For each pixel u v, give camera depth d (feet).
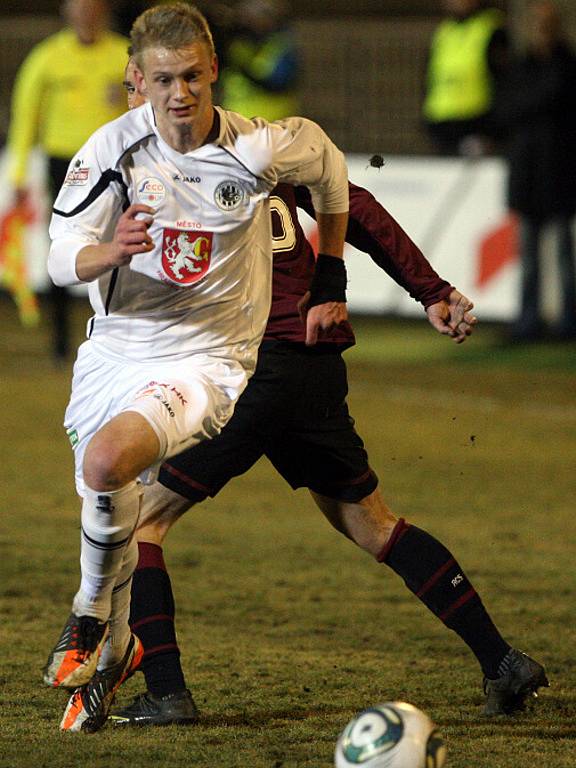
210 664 58.29
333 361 51.42
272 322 50.83
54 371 142.31
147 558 50.34
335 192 48.70
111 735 47.83
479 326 168.55
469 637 51.93
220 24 158.10
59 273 44.42
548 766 45.06
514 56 160.76
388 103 205.16
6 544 79.97
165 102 43.57
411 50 204.23
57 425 116.78
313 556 79.71
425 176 163.12
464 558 79.20
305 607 69.00
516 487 98.53
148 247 42.52
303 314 50.37
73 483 97.09
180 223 45.16
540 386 136.87
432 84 163.12
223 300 46.44
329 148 47.88
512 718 51.57
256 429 50.42
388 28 205.26
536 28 150.30
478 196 160.25
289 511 91.71
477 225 160.25
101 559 44.29
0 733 47.93
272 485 100.12
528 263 155.53
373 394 132.57
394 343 159.22
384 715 40.01
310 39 207.41
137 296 46.11
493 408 126.93
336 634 64.23
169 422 44.16
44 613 66.18
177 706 49.26
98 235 45.29
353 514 52.65
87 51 133.18
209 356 46.62
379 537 52.65
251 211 45.68
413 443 112.27
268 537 84.07
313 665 58.65
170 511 51.21
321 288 49.88
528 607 69.41
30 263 175.42
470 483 99.45
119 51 134.10
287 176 46.57
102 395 46.80
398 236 52.47
